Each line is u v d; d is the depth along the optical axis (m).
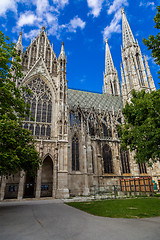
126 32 89.38
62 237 9.38
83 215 16.08
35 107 47.12
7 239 9.12
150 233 9.63
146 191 37.41
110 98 78.75
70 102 66.00
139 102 30.42
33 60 52.06
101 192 45.84
